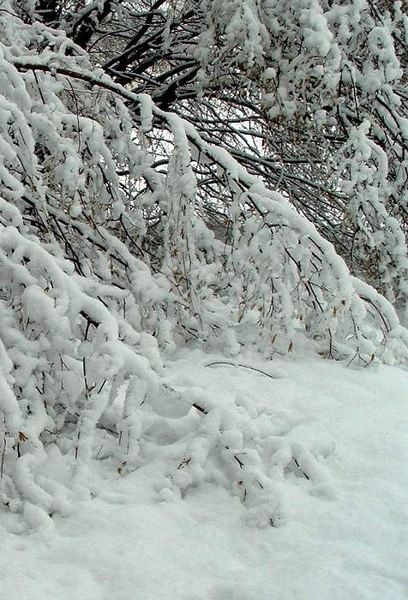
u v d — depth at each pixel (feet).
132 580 7.68
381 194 19.12
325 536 8.91
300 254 15.42
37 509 8.65
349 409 13.01
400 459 11.16
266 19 19.06
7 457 9.57
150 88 25.48
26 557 7.91
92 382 10.38
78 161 13.98
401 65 21.43
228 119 24.61
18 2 22.27
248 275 15.58
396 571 8.09
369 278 20.25
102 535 8.46
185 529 8.89
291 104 18.98
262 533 8.95
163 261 15.62
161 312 15.25
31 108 14.96
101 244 15.30
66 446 10.49
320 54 17.58
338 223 25.03
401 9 20.57
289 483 10.25
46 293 10.30
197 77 20.89
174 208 15.25
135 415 10.23
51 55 15.80
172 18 22.77
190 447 10.28
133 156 16.20
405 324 20.75
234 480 10.09
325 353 16.31
